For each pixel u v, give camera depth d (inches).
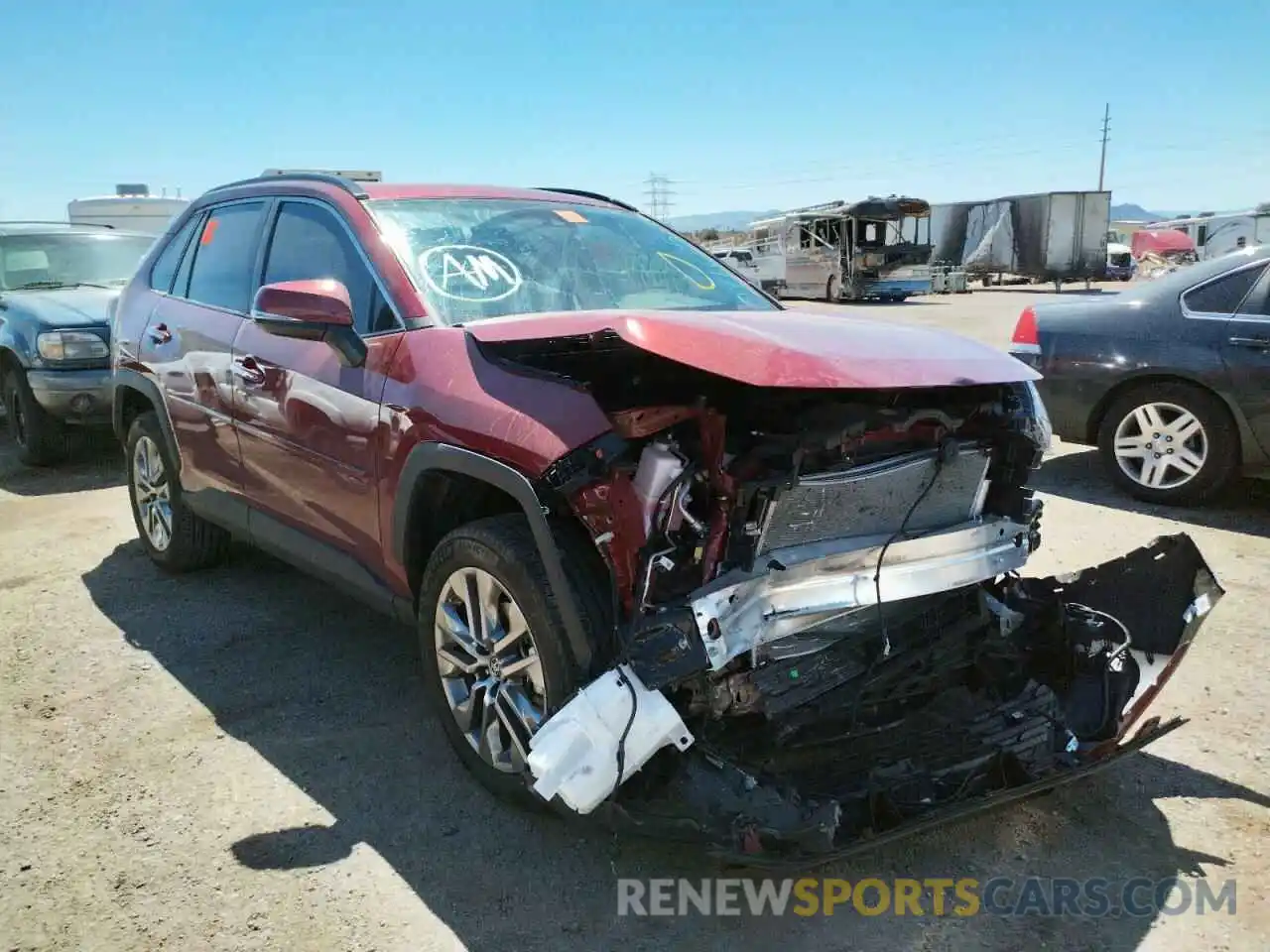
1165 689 144.3
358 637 167.0
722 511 95.3
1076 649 123.3
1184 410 229.5
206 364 162.6
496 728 113.3
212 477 167.8
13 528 232.4
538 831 112.3
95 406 275.9
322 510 138.0
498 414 106.6
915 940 95.9
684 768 94.0
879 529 108.5
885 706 115.0
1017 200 1386.6
